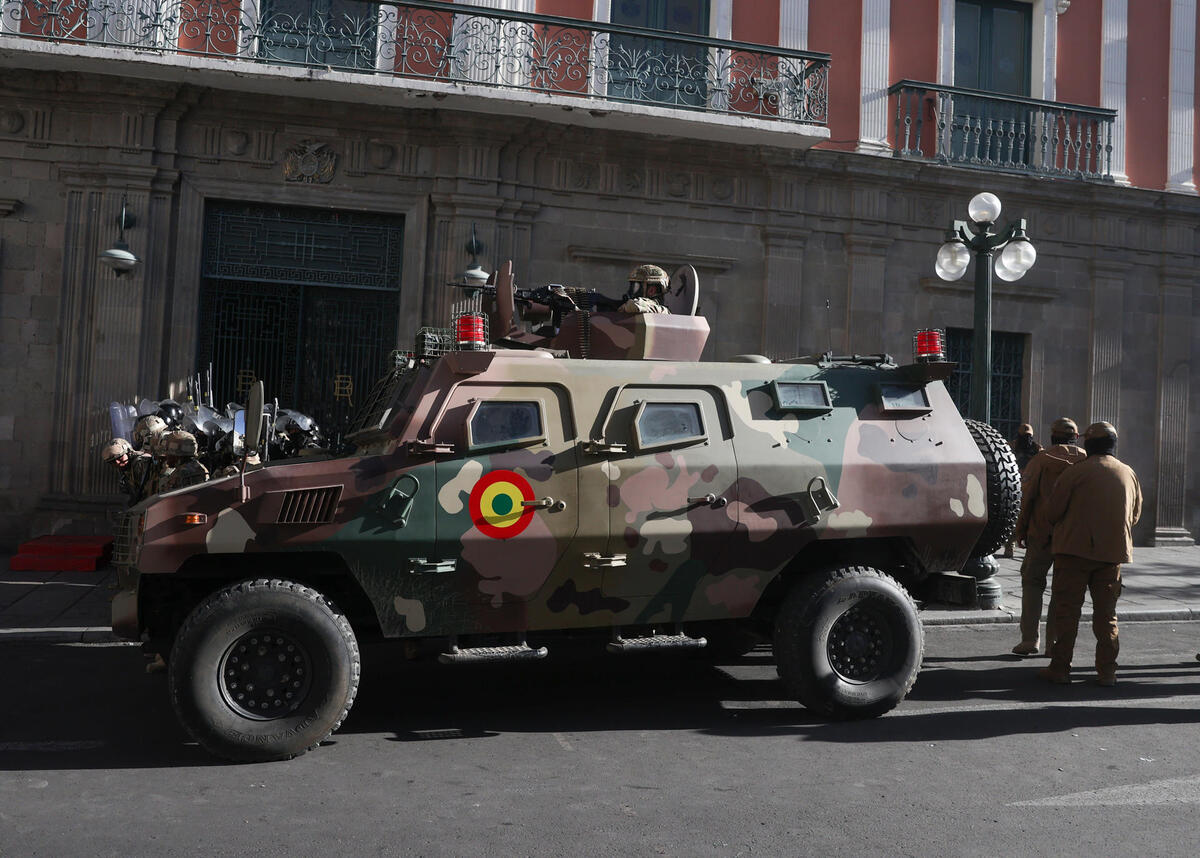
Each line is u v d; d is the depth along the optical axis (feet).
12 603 29.99
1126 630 30.76
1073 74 54.19
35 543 37.04
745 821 14.30
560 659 25.00
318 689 16.96
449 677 23.04
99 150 41.68
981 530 20.99
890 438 20.71
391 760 16.97
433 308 45.21
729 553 19.39
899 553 21.29
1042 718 20.06
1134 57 54.80
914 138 51.34
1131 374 54.03
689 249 48.08
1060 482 23.02
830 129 49.80
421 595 17.95
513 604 18.48
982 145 52.60
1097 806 15.08
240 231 44.14
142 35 41.45
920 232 51.06
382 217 45.52
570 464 18.58
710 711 20.36
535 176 46.34
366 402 23.09
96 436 41.60
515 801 15.02
